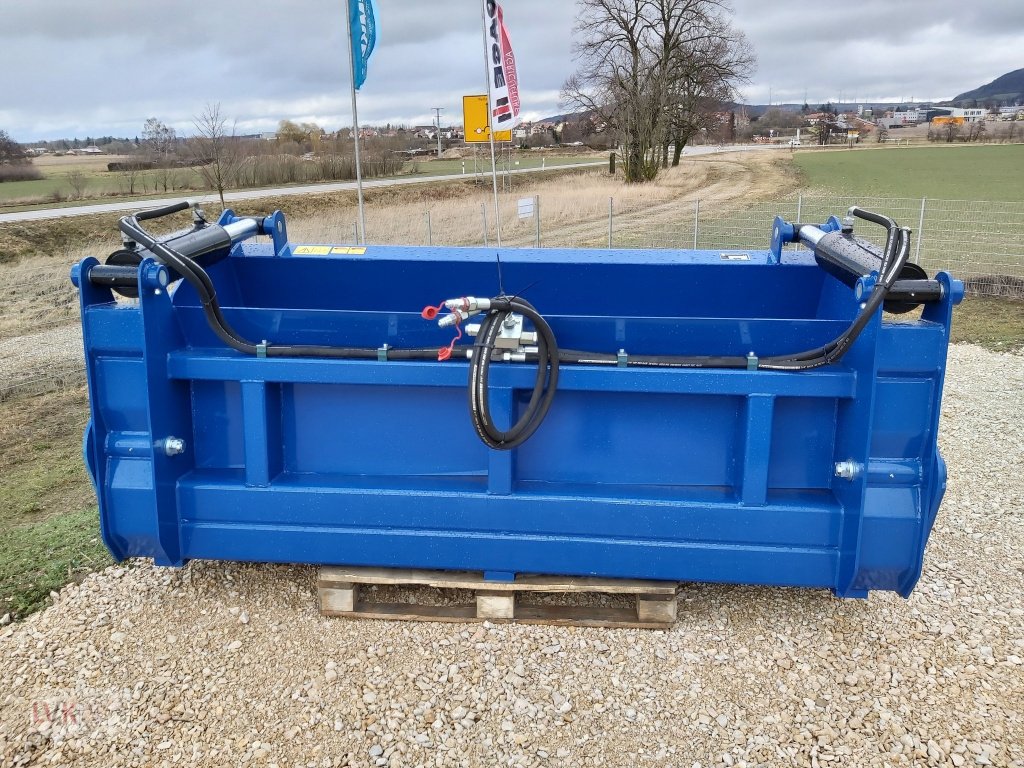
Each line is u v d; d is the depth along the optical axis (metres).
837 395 2.96
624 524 3.13
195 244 3.48
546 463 3.26
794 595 3.65
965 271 14.39
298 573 3.80
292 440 3.33
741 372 2.98
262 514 3.23
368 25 11.38
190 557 3.30
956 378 7.80
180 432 3.24
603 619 3.40
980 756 2.72
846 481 3.03
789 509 3.06
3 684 3.12
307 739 2.81
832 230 3.86
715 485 3.23
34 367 9.62
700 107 46.50
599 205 30.00
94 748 2.79
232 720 2.90
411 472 3.32
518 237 21.98
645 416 3.19
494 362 3.08
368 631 3.38
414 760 2.72
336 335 3.20
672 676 3.11
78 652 3.29
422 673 3.13
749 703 2.98
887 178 39.41
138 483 3.21
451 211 27.59
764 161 55.91
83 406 7.92
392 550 3.24
